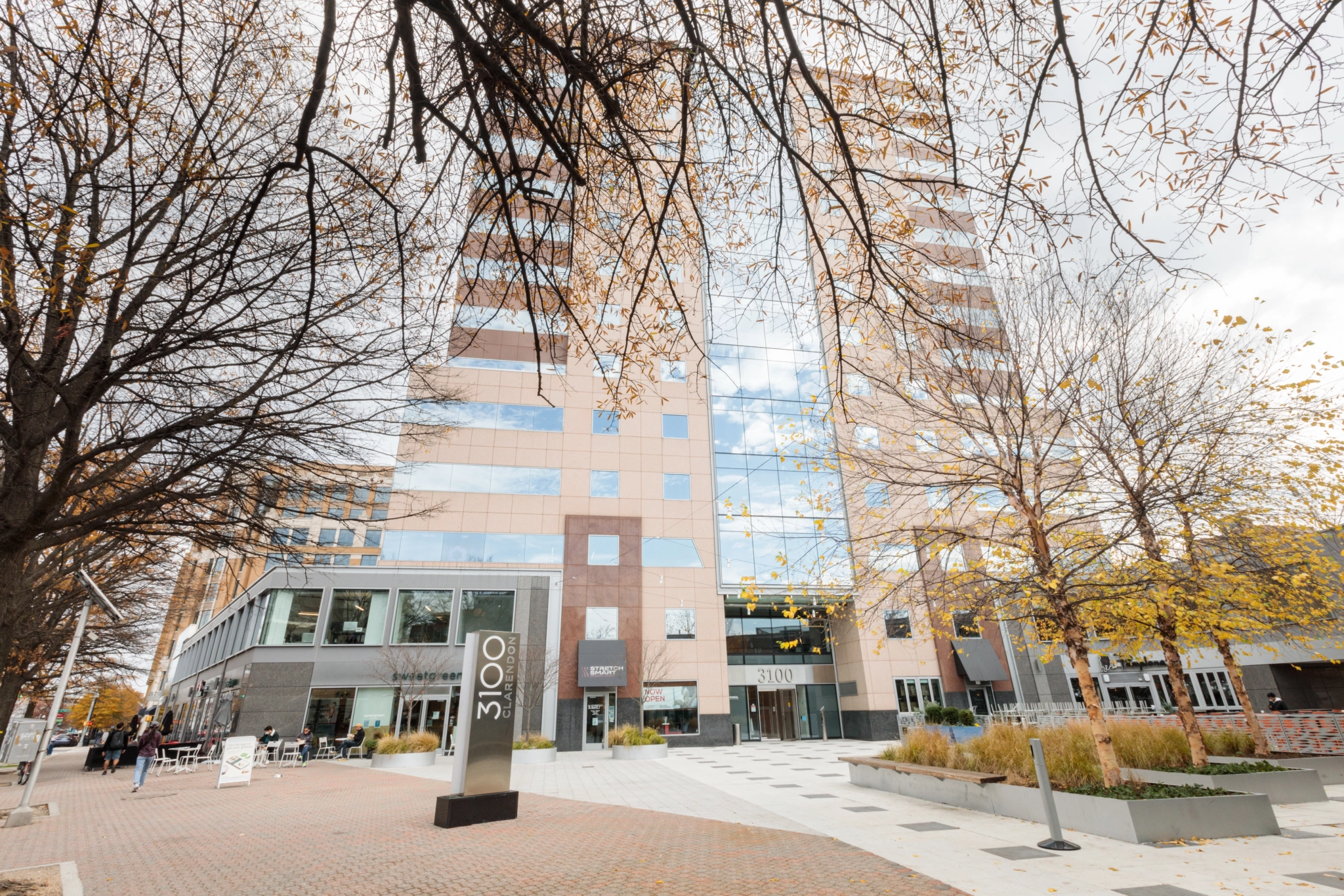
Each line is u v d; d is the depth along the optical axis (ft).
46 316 20.44
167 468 22.38
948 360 31.09
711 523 106.42
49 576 39.96
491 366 107.76
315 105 8.70
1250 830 25.09
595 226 18.85
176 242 19.39
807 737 107.86
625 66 13.55
